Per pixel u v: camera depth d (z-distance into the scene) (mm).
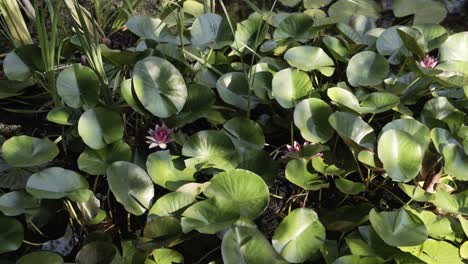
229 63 2195
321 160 1897
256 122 2100
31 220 1802
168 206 1751
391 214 1709
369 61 2127
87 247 1687
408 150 1811
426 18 2439
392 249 1669
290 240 1686
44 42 1944
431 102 2027
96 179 1922
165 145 1954
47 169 1802
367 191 1963
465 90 2029
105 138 1890
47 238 1856
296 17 2289
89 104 1971
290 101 2025
